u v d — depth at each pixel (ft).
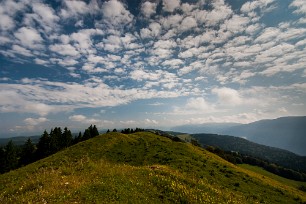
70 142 420.36
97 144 237.04
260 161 513.45
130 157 205.26
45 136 362.94
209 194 80.69
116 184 67.82
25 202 51.55
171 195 70.23
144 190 68.64
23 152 360.48
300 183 404.57
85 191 59.16
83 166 90.17
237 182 153.17
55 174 77.46
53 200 52.37
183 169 161.38
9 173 148.15
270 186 163.02
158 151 218.38
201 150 271.08
